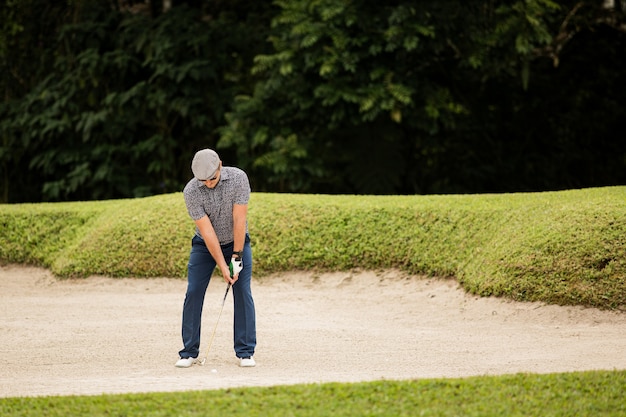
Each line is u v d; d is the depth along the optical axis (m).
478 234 19.94
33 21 36.66
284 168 31.12
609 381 11.17
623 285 16.67
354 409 10.02
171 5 36.22
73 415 9.92
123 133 34.88
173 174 35.41
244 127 32.62
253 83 34.88
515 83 34.66
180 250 21.86
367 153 32.34
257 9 36.31
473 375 12.32
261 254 21.59
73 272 22.12
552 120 35.28
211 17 36.50
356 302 19.45
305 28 30.06
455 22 31.50
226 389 10.89
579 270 17.14
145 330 16.70
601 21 35.16
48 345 15.40
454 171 35.19
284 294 20.27
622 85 35.25
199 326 13.35
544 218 19.05
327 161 32.72
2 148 35.31
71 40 35.34
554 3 31.84
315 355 14.34
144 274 21.80
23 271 23.34
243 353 13.34
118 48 35.03
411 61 32.03
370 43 30.72
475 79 33.97
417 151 35.00
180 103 33.59
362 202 22.64
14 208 25.09
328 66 29.73
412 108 31.73
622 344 14.52
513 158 35.16
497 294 17.91
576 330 15.94
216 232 12.91
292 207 22.62
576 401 10.36
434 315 17.94
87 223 23.97
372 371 12.91
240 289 13.14
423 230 20.83
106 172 33.72
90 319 17.97
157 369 13.23
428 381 11.15
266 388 10.84
